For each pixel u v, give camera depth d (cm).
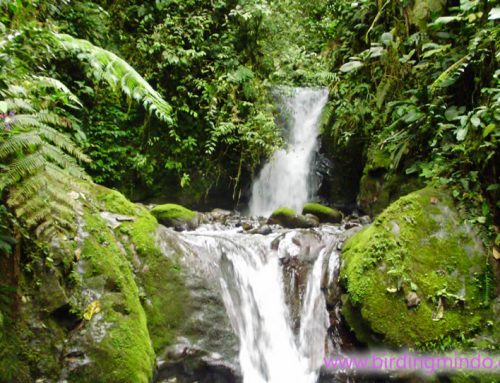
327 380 325
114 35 548
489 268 305
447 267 307
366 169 500
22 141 204
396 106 441
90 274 261
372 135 520
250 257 358
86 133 490
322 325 343
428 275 304
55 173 213
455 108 376
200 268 321
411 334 291
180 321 299
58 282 245
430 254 311
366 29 558
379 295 302
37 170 206
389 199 463
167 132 552
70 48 326
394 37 496
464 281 302
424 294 299
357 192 561
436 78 413
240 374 304
